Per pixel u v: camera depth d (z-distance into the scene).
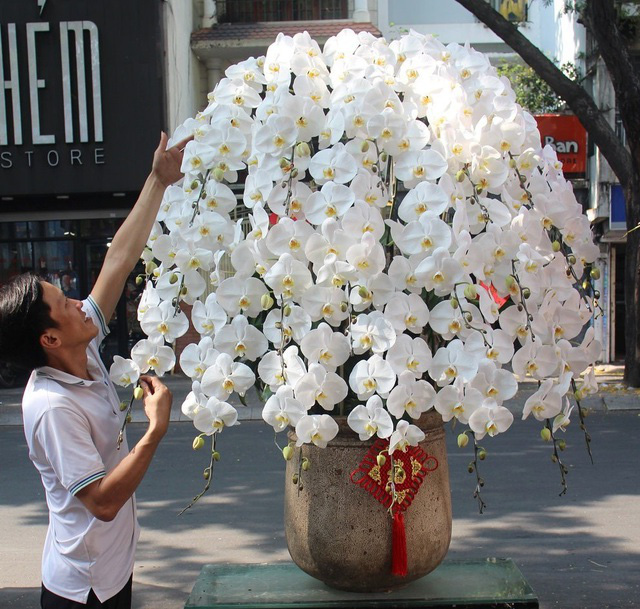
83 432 1.89
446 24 13.23
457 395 1.90
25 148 11.47
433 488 2.15
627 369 10.14
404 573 2.07
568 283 2.09
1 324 1.90
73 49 11.34
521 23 13.73
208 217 2.10
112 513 1.83
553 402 1.99
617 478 5.90
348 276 1.88
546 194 2.17
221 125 2.16
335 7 13.07
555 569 4.14
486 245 1.96
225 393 2.01
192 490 5.89
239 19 13.15
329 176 1.98
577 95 9.80
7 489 6.16
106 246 12.12
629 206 9.91
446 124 2.05
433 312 1.93
